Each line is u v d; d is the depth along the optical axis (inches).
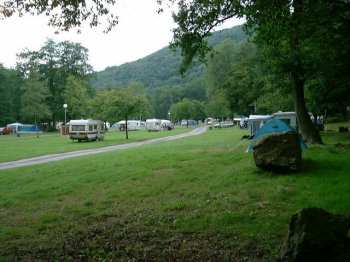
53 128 4082.2
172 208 422.0
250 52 2738.7
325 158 632.4
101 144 1669.5
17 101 4094.5
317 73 859.4
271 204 405.1
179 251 288.0
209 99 4872.0
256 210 384.8
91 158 919.0
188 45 492.4
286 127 753.6
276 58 855.7
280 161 542.9
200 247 294.7
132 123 4010.8
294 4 460.4
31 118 3878.0
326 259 216.2
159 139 1952.5
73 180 626.5
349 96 1235.2
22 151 1330.0
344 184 459.8
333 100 1296.8
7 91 4015.8
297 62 821.9
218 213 383.6
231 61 3619.6
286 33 496.7
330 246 216.1
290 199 419.2
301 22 474.6
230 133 2196.1
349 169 548.7
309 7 461.4
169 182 561.9
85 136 1910.7
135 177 614.2
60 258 287.1
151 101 6294.3
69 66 3806.6
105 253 293.3
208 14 471.2
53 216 420.5
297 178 511.8
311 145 853.2
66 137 2541.8
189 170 640.4
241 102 2714.1
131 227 359.3
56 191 560.1
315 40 531.8
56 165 818.2
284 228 321.4
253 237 306.5
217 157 759.7
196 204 429.7
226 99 2773.1
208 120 5438.0
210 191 490.9
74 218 413.1
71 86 3297.2
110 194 514.9
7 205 493.0
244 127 2987.2
